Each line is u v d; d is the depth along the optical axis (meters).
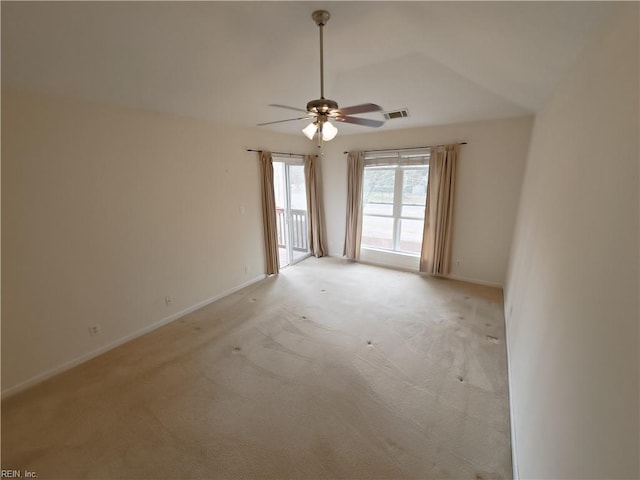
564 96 1.81
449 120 3.80
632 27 0.90
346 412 1.97
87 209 2.45
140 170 2.79
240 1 1.76
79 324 2.49
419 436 1.79
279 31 2.13
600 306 0.90
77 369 2.43
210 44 2.12
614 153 0.94
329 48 2.44
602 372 0.83
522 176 3.59
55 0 1.50
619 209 0.85
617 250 0.83
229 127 3.65
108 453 1.69
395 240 4.88
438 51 2.34
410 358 2.52
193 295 3.46
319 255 5.57
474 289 3.97
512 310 2.76
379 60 2.73
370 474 1.57
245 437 1.79
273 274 4.59
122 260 2.74
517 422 1.75
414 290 3.97
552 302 1.45
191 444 1.75
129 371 2.39
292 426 1.87
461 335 2.86
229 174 3.73
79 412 1.98
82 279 2.48
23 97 2.03
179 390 2.18
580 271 1.12
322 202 5.50
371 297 3.76
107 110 2.50
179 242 3.24
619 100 0.95
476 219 4.03
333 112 1.99
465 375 2.30
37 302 2.23
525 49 1.69
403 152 4.37
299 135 4.81
